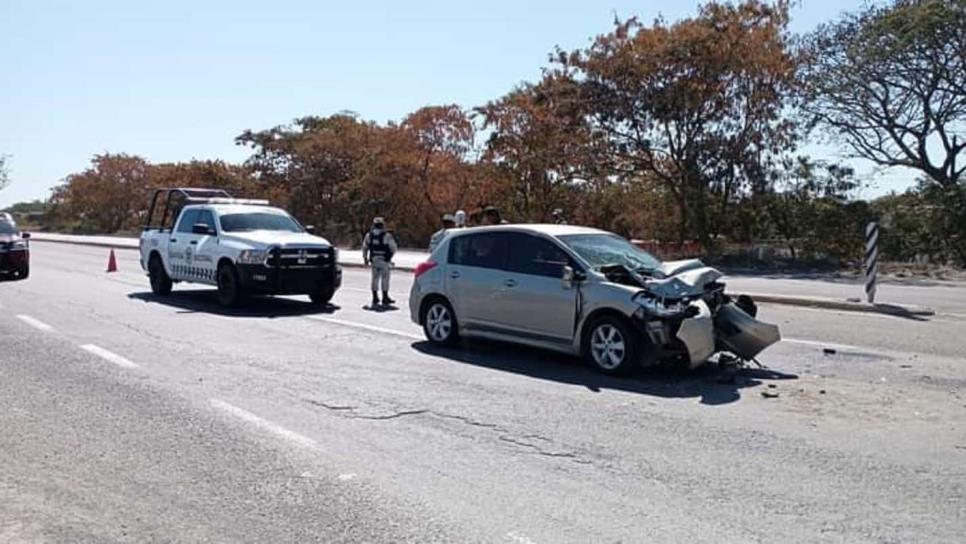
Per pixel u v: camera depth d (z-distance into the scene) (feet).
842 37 118.62
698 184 117.50
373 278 58.34
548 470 21.16
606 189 134.92
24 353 37.24
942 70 112.06
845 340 42.78
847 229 113.09
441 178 158.30
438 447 23.11
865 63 113.70
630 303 32.45
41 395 28.96
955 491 19.63
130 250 139.13
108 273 86.12
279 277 54.34
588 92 118.62
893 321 50.52
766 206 117.19
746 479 20.45
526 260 36.63
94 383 30.99
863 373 34.04
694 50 113.09
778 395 29.84
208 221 59.16
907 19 110.01
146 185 241.55
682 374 33.50
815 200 115.34
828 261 111.55
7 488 19.67
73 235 224.53
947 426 25.62
